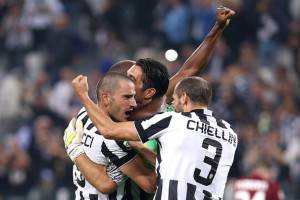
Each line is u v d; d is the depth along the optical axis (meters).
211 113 19.73
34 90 51.75
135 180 19.67
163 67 20.19
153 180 19.73
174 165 19.17
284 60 53.91
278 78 51.06
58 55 55.22
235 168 41.12
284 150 44.84
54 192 44.72
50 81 52.81
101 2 59.50
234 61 52.47
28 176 45.62
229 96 47.34
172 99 21.50
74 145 20.08
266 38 54.22
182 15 53.38
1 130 51.50
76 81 19.59
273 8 55.25
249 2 54.72
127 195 20.17
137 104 20.19
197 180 19.22
